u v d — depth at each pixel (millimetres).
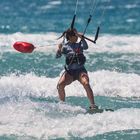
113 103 37156
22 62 51250
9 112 31703
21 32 77938
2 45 60625
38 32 78000
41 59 53188
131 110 32625
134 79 43188
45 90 40219
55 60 53000
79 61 35344
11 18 108875
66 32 35812
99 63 51812
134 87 41375
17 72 46688
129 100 38469
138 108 34375
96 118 30609
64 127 29391
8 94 37906
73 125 29656
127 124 30078
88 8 132625
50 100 37094
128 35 76438
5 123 30094
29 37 66750
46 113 31984
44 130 29031
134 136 28672
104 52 57906
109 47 61438
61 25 92500
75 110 33375
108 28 88438
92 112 32969
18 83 41500
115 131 29281
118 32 81875
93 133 28969
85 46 35844
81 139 28234
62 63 51719
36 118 30875
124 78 43344
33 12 123688
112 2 144250
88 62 52188
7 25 91312
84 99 38188
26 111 31984
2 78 42781
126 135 28812
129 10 127375
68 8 133500
